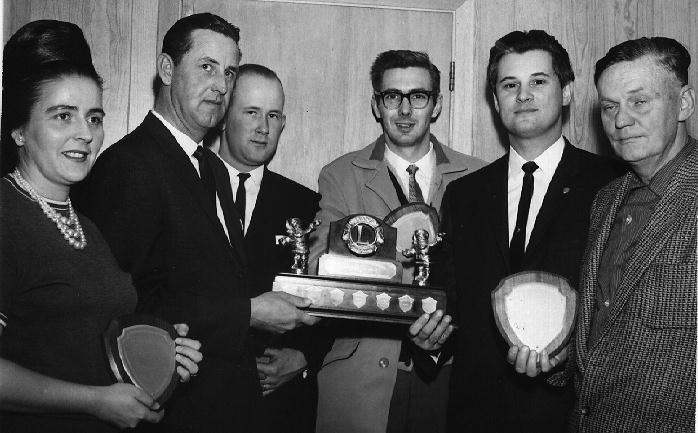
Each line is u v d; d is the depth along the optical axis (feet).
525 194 7.00
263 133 8.08
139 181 5.88
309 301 6.45
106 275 5.13
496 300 6.18
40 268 4.76
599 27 9.77
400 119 8.09
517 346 6.01
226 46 6.75
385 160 8.31
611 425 5.37
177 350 5.45
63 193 5.10
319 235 7.90
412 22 9.61
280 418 7.35
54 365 4.74
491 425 6.56
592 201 6.70
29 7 8.95
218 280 6.18
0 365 4.40
